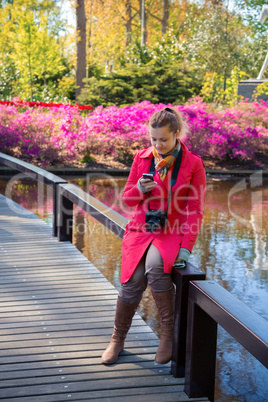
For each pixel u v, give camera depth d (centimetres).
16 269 491
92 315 377
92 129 1562
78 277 469
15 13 2512
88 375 287
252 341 194
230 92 2473
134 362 303
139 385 275
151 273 273
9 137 1496
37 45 2452
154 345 327
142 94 2178
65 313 381
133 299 287
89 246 669
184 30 3186
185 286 265
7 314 377
